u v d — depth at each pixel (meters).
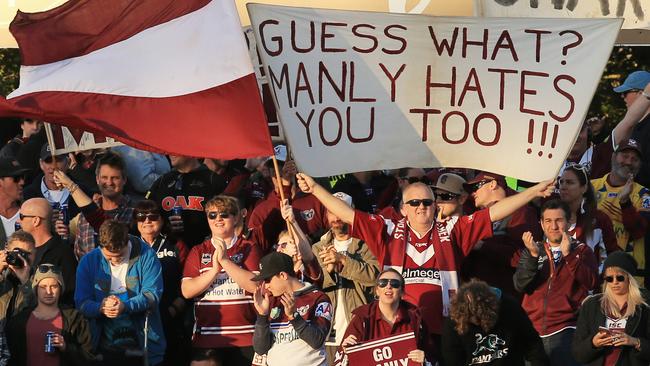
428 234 39.59
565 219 41.31
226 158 38.19
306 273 41.00
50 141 47.66
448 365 37.66
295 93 39.53
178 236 46.34
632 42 53.78
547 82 39.72
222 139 38.28
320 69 39.59
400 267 39.44
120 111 38.25
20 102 37.94
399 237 39.62
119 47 38.97
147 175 51.06
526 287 41.38
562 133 39.72
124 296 42.00
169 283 44.03
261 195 48.47
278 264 38.34
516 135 39.88
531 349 37.56
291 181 46.19
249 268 42.22
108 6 39.09
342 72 39.66
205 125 38.28
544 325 41.38
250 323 42.19
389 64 39.78
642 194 47.69
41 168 51.25
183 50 38.84
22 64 39.00
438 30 39.69
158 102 38.38
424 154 40.00
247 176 48.59
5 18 51.19
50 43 39.00
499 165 40.00
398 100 39.81
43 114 37.84
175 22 39.03
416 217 39.41
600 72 39.62
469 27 39.69
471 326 37.06
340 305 41.78
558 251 41.34
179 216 46.34
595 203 44.06
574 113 39.72
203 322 42.16
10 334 41.03
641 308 39.16
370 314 38.19
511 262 42.31
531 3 47.28
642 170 50.53
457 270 39.47
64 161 49.91
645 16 47.44
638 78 52.12
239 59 38.72
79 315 41.28
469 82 39.81
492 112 39.88
